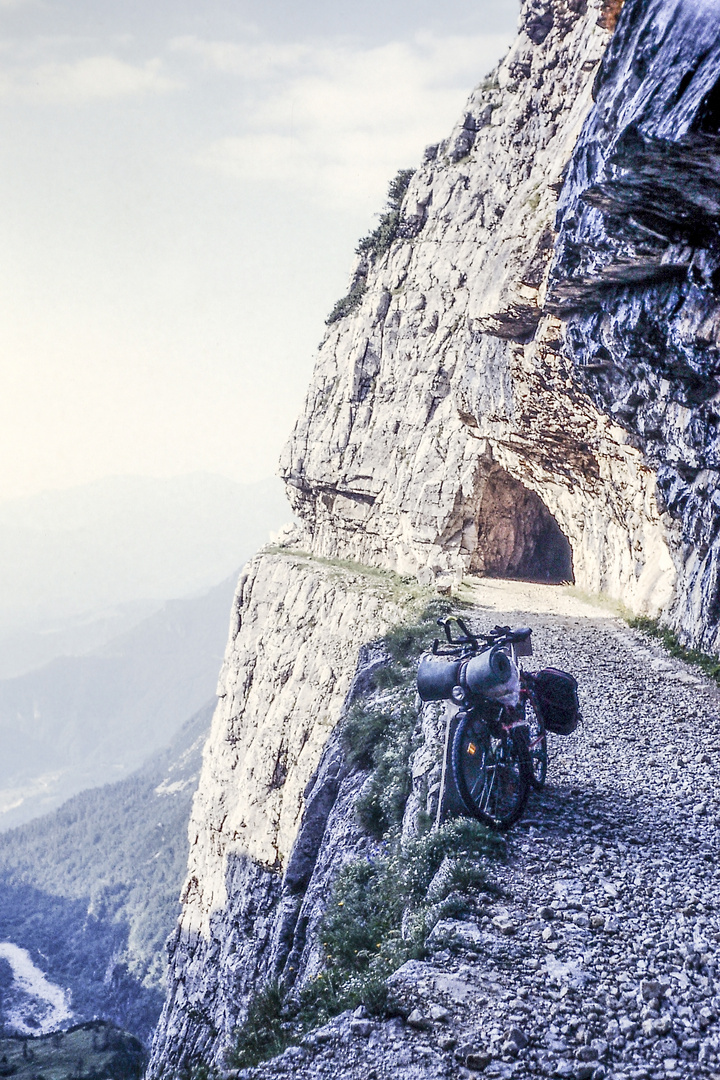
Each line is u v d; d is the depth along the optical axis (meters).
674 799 10.58
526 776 9.78
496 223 50.19
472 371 42.44
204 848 63.00
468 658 9.78
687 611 22.41
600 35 31.58
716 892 7.96
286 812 50.84
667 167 10.52
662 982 6.38
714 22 9.34
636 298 15.19
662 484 22.27
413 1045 6.02
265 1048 8.23
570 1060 5.66
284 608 60.84
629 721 14.59
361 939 9.31
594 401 21.89
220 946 48.41
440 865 8.96
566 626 27.81
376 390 62.66
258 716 59.25
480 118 59.78
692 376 15.14
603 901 7.80
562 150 32.19
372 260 69.81
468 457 49.78
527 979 6.62
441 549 50.69
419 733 16.00
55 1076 111.12
